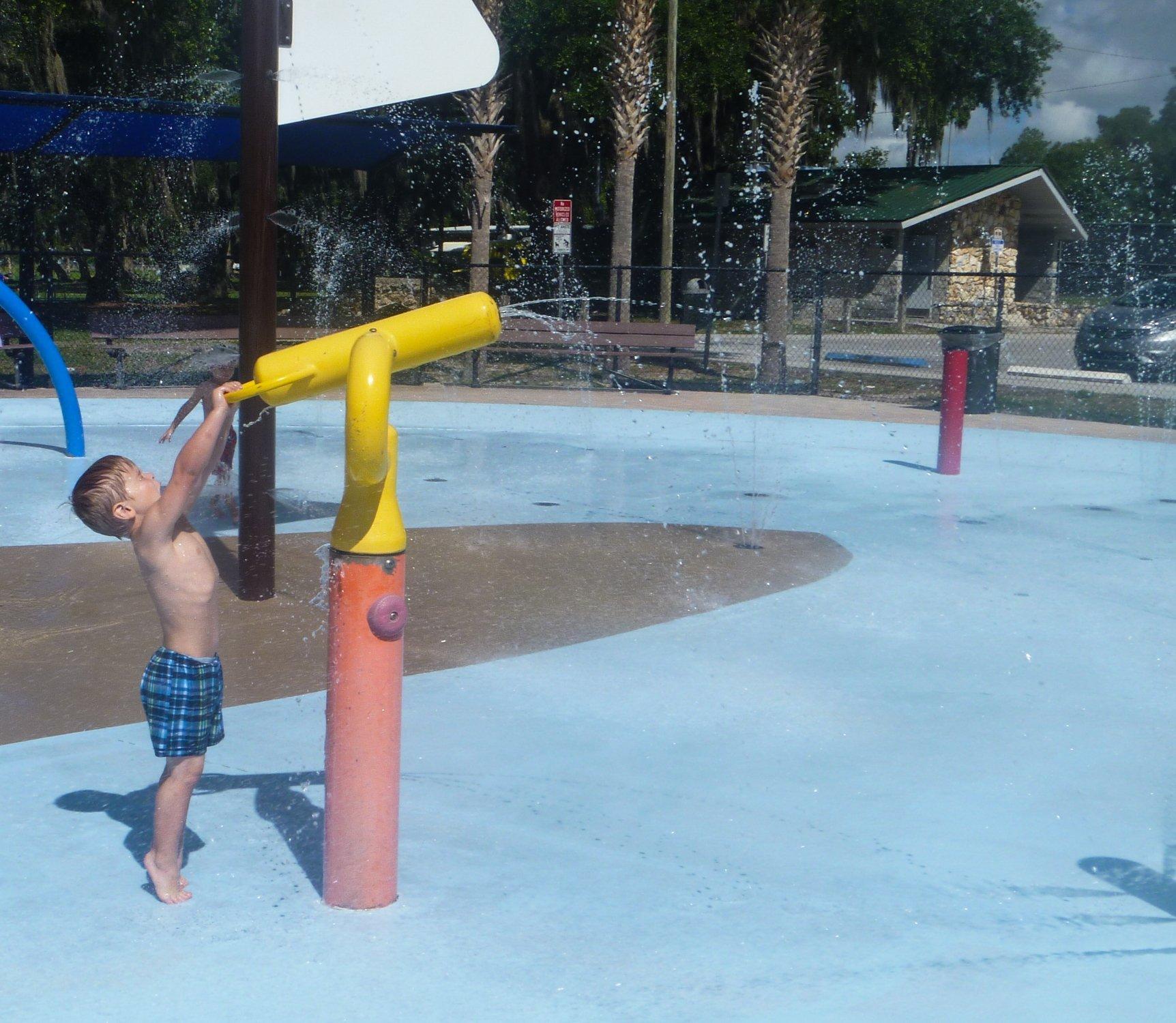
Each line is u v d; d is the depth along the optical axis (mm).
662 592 5961
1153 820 3441
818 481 9391
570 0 25219
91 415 12172
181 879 2918
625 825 3355
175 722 2791
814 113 29422
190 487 2730
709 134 31156
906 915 2855
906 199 31906
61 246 26375
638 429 12461
